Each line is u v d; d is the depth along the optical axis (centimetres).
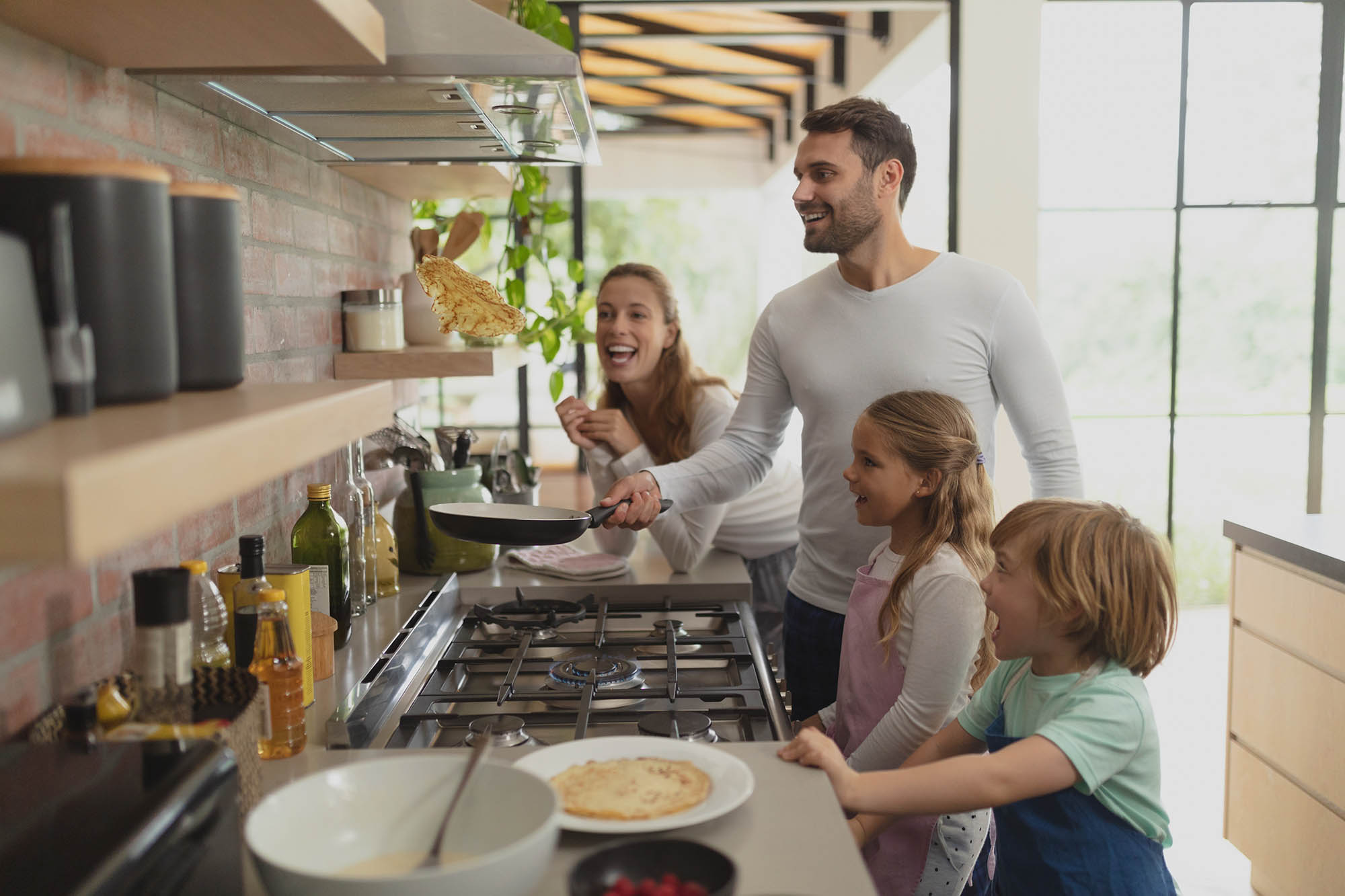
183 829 73
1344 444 431
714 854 83
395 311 208
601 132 816
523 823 82
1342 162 414
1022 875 136
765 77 590
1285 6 408
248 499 154
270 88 129
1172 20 415
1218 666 418
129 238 73
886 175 183
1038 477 192
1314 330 425
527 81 128
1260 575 258
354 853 83
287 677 114
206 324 87
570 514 176
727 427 214
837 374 190
